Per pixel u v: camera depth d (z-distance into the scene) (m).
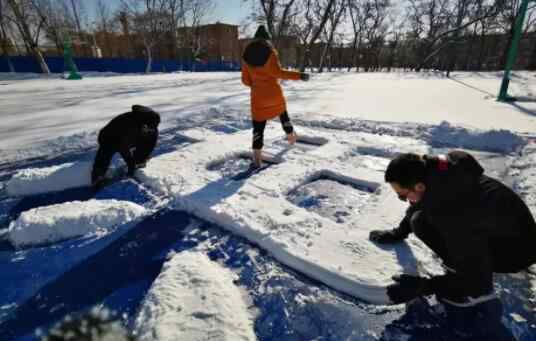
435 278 1.48
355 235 2.10
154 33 31.34
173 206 2.61
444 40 26.66
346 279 1.70
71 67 18.38
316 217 2.32
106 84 13.37
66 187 3.06
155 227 2.34
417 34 34.91
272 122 5.27
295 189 2.93
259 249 2.07
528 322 1.47
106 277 1.86
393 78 14.50
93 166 2.99
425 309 1.57
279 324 1.52
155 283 1.68
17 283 1.82
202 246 2.12
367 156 3.65
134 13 30.84
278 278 1.82
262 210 2.41
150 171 3.20
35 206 2.75
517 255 1.49
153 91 10.12
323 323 1.52
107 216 2.37
